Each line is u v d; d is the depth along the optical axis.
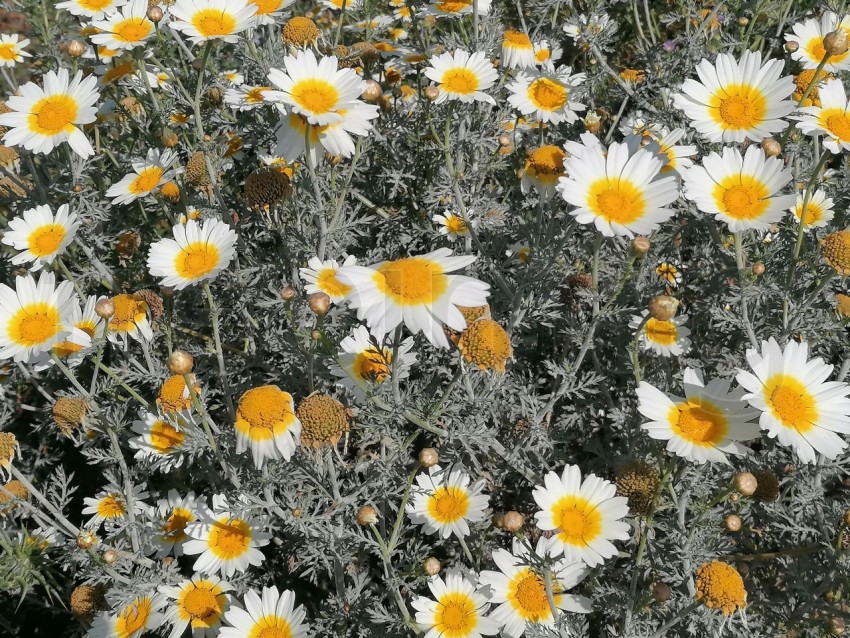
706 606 0.35
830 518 0.42
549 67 0.57
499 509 0.50
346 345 0.42
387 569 0.39
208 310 0.58
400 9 0.73
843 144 0.43
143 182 0.52
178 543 0.45
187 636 0.46
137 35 0.53
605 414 0.52
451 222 0.58
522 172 0.47
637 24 0.69
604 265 0.53
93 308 0.46
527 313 0.50
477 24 0.55
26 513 0.46
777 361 0.36
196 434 0.40
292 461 0.41
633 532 0.44
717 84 0.43
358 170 0.58
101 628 0.42
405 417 0.39
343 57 0.58
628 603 0.38
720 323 0.48
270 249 0.61
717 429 0.35
